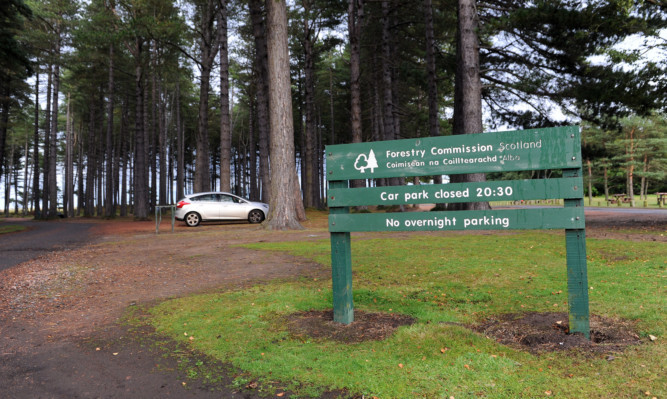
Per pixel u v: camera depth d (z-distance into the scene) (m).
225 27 23.23
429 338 3.62
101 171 50.06
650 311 3.97
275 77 14.75
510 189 3.75
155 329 4.34
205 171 27.23
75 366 3.46
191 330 4.21
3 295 6.27
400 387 2.79
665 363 2.91
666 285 4.82
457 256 7.54
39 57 31.38
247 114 54.66
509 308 4.56
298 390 2.83
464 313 4.50
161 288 6.39
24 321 4.93
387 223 4.12
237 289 5.98
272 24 14.75
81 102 45.62
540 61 16.31
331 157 4.34
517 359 3.17
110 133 34.62
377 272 6.66
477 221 3.84
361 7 21.23
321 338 3.83
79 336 4.27
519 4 15.82
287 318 4.48
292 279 6.57
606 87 13.74
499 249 8.07
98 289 6.54
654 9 12.15
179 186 42.94
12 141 58.31
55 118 35.59
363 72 33.59
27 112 46.69
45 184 36.06
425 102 37.41
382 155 4.18
